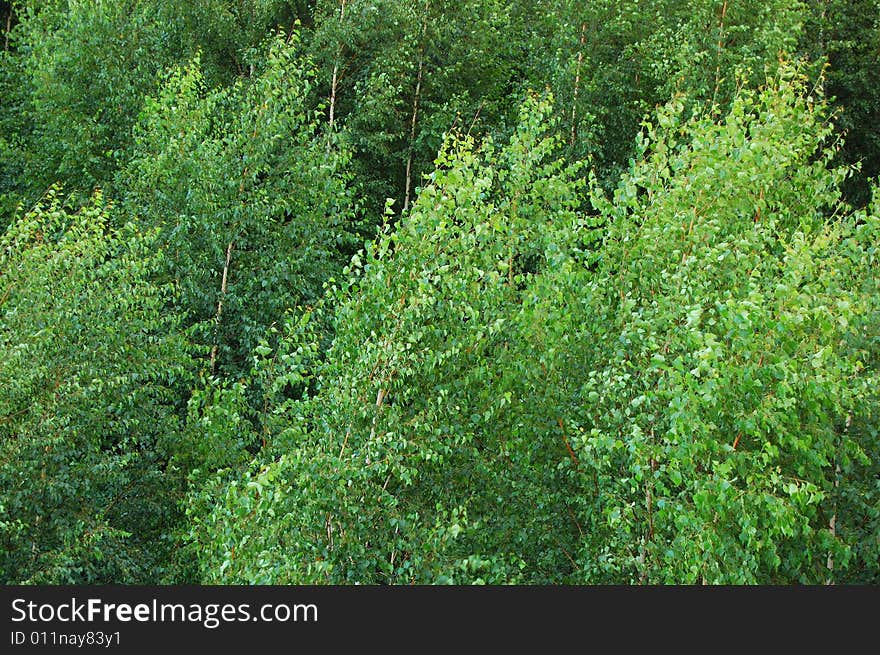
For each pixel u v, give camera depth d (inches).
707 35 1060.5
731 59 1043.3
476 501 547.5
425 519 525.7
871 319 482.9
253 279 895.1
